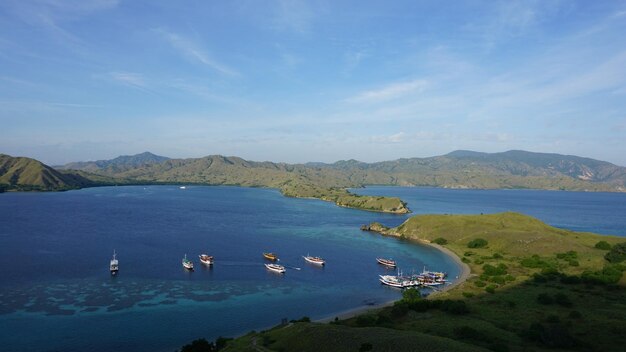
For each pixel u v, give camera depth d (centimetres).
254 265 16600
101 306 11175
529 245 18900
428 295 12544
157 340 9275
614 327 8406
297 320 10156
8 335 9231
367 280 14888
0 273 13875
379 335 7419
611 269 13050
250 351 7688
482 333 8369
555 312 9831
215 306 11588
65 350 8662
